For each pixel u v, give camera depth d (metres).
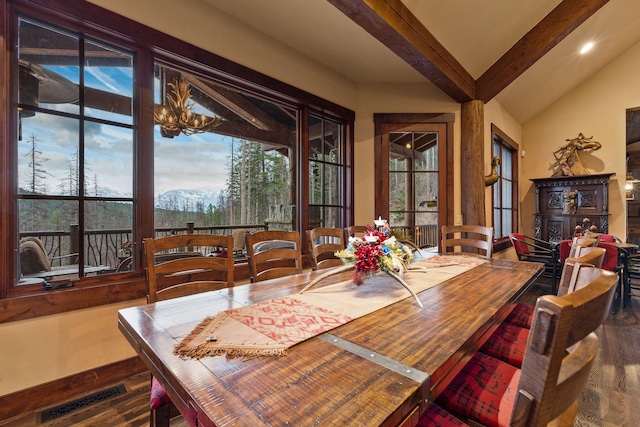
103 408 1.76
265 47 2.90
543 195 5.64
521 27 3.38
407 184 3.96
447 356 0.86
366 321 1.12
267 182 6.10
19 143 1.79
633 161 7.40
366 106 3.94
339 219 3.86
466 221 3.87
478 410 1.02
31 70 1.83
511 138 5.51
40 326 1.77
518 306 1.94
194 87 4.37
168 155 4.74
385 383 0.72
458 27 3.07
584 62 4.86
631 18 4.18
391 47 2.76
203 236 1.70
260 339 0.96
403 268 1.65
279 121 5.46
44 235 1.88
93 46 2.05
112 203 2.12
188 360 0.84
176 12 2.31
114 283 2.04
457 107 3.96
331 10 2.60
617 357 2.43
